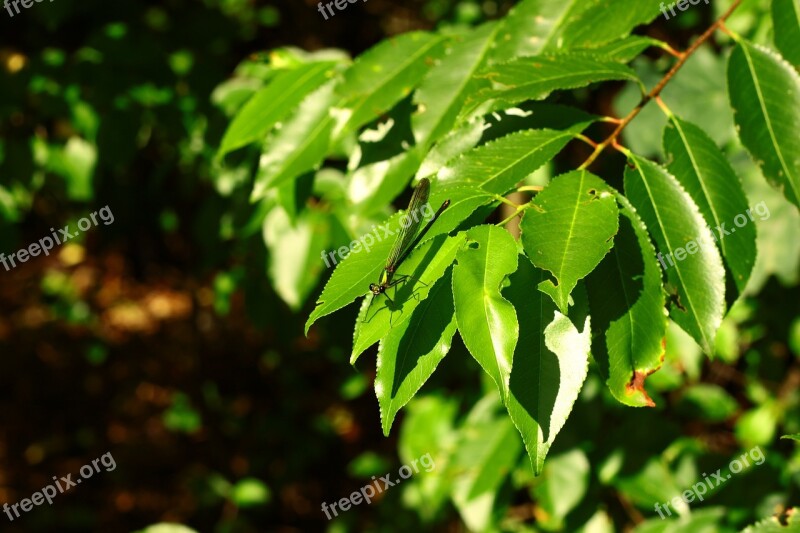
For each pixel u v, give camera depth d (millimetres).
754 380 3996
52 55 3398
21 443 6758
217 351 7094
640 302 1388
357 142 2070
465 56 1968
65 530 5977
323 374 6668
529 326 1333
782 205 3174
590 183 1378
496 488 3254
